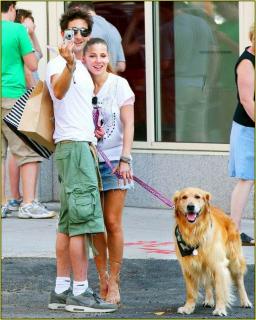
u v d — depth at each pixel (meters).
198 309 11.47
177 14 17.02
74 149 10.68
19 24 15.68
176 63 17.06
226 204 16.33
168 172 16.77
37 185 16.83
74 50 11.02
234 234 11.67
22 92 15.73
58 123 10.77
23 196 16.16
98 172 10.89
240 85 13.91
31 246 14.09
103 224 10.80
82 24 11.03
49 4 17.42
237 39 16.58
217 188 16.41
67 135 10.70
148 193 16.92
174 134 17.06
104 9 17.41
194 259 11.09
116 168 11.16
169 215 16.31
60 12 17.39
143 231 15.12
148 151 16.95
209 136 16.86
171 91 17.09
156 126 17.08
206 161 16.47
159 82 17.16
